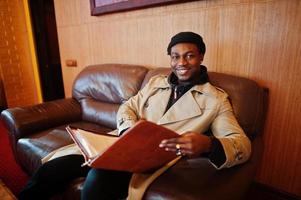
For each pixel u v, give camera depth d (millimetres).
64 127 1758
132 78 1740
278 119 1367
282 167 1419
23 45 3492
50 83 3670
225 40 1466
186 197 771
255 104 1214
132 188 866
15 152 1699
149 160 834
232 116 1079
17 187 1738
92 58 2396
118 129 1261
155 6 1728
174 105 1178
